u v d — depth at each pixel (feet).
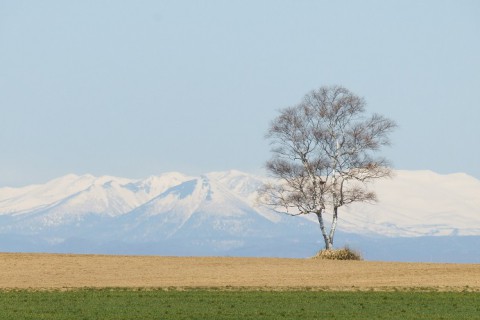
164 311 513.04
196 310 517.14
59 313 506.89
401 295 571.69
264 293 576.61
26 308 521.24
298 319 496.23
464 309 526.16
